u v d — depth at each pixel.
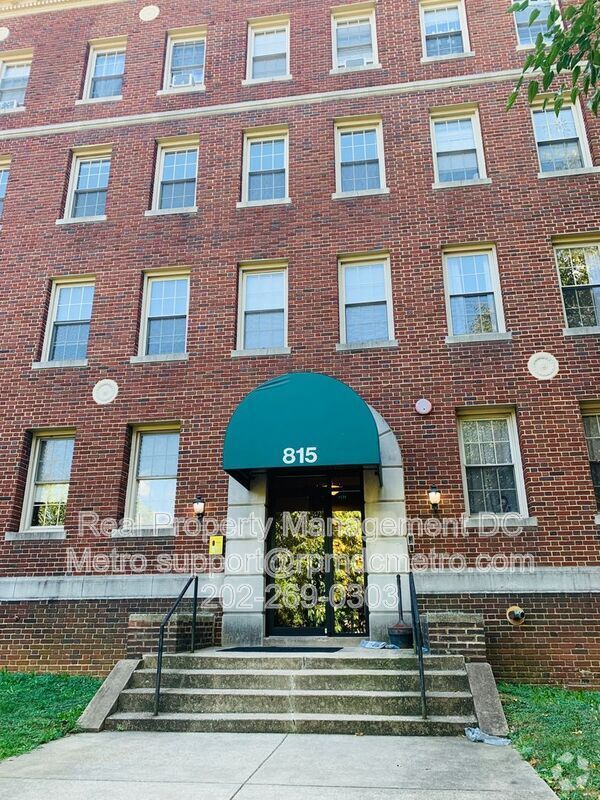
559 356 10.80
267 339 12.05
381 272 12.10
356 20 14.18
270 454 9.45
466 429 10.95
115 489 11.26
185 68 14.58
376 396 11.03
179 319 12.50
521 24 13.48
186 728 7.10
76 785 5.11
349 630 10.37
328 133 13.07
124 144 13.80
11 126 14.42
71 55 14.93
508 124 12.48
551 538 9.84
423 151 12.55
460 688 7.41
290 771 5.44
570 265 11.59
